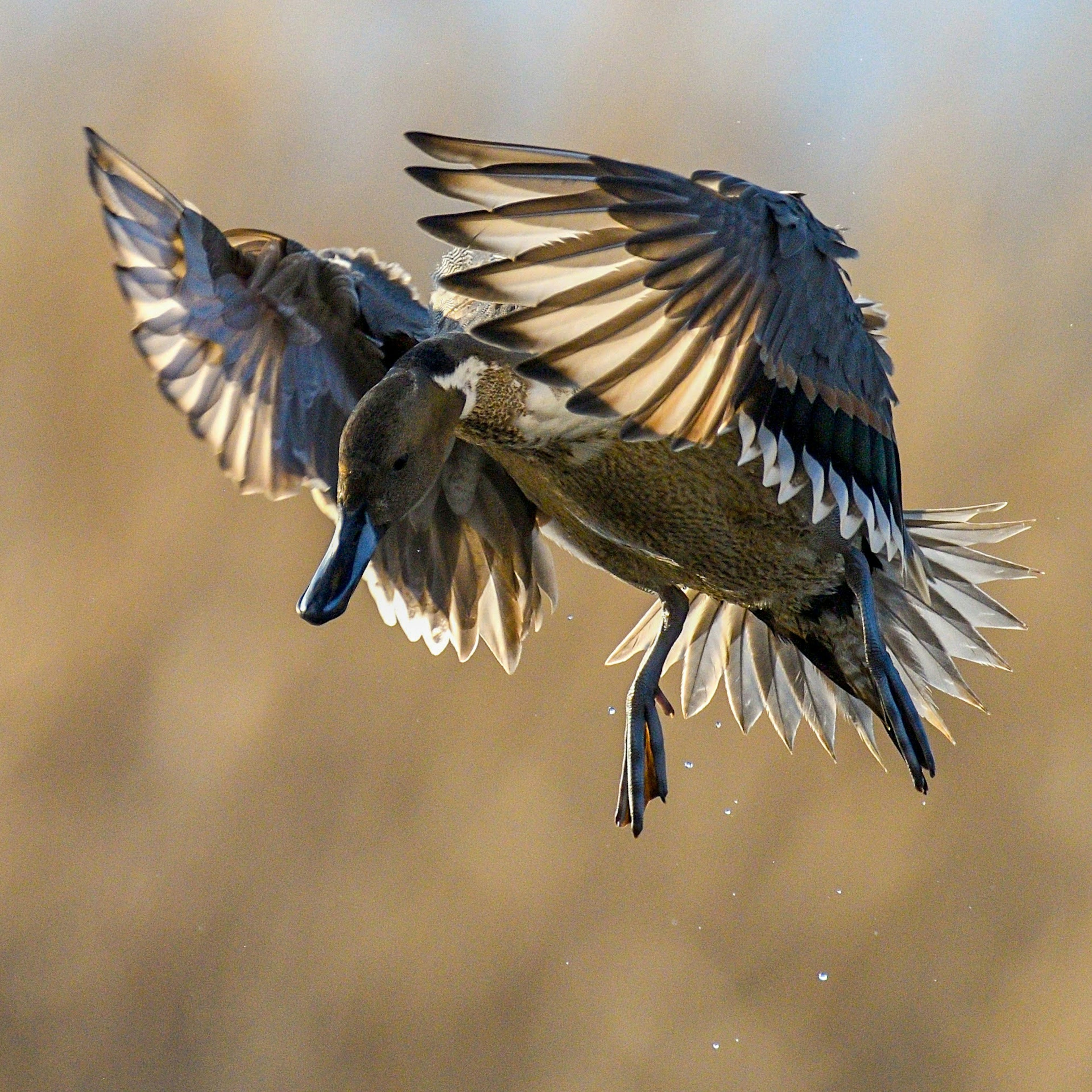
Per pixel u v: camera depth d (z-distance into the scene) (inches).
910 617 470.6
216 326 466.9
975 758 512.7
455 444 469.4
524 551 470.6
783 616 467.8
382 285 468.1
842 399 463.8
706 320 460.8
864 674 467.5
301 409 467.8
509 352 464.8
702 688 472.1
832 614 467.5
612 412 460.1
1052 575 533.6
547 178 459.5
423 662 544.1
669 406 460.8
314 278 467.2
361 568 464.1
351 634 553.3
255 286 466.9
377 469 464.4
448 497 470.0
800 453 463.5
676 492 466.3
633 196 460.1
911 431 567.5
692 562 467.2
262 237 467.2
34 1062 494.3
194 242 466.0
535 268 459.5
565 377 459.8
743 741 517.0
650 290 460.1
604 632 536.1
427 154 458.9
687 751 516.7
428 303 470.0
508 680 536.1
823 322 463.2
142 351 466.3
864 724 471.2
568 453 466.3
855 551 466.9
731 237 461.1
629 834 506.3
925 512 471.5
